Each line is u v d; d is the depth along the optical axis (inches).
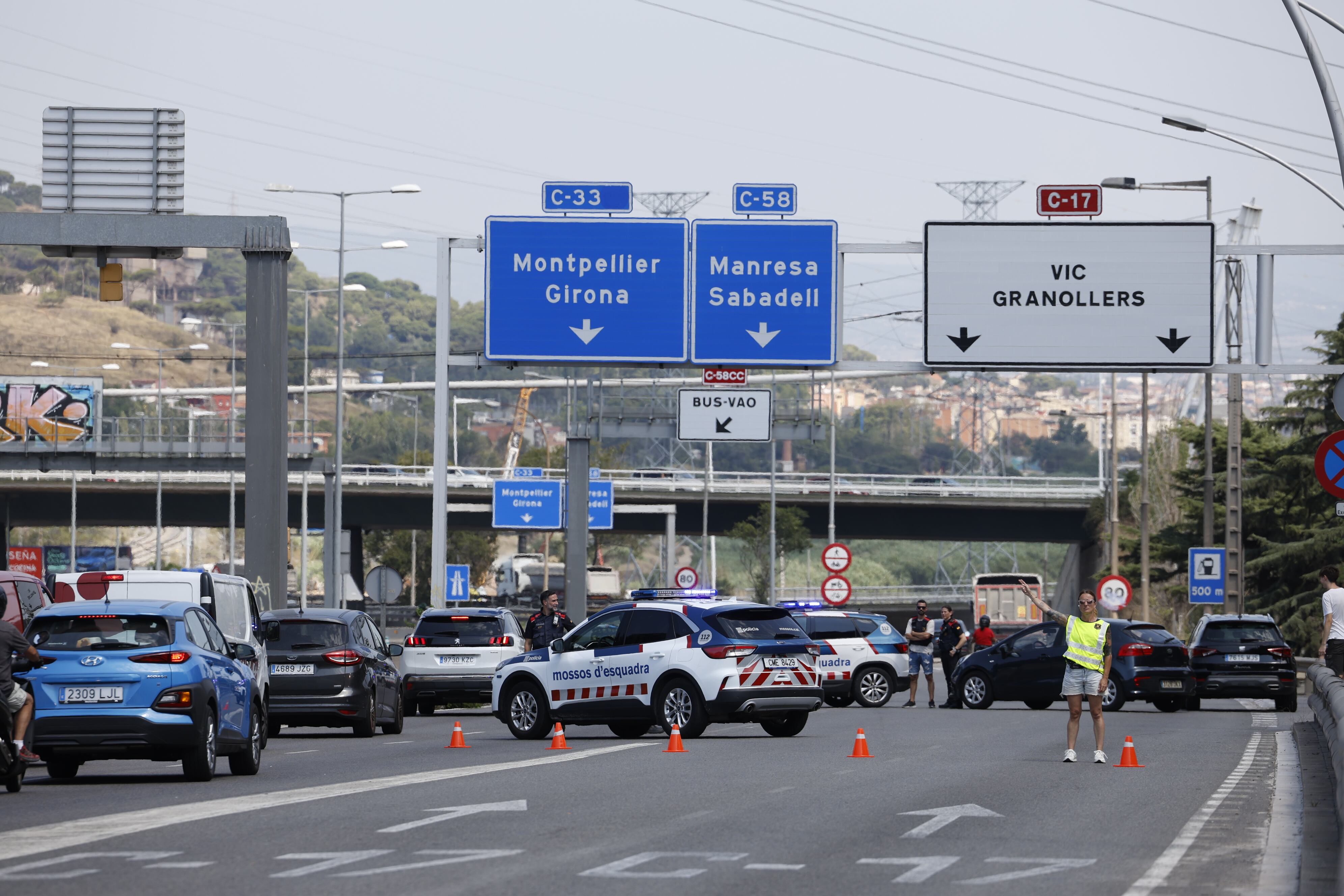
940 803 1087.0
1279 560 4724.4
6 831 930.7
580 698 1797.5
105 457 4298.7
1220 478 5236.2
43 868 786.2
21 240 2191.2
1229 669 2443.4
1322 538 4653.1
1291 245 2172.7
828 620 2684.5
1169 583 5659.5
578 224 2253.9
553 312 2249.0
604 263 2247.8
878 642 2674.7
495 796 1115.3
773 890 727.7
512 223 2262.6
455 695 2425.0
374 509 7322.8
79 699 1205.1
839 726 2037.4
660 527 7741.1
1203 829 960.3
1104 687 1423.5
